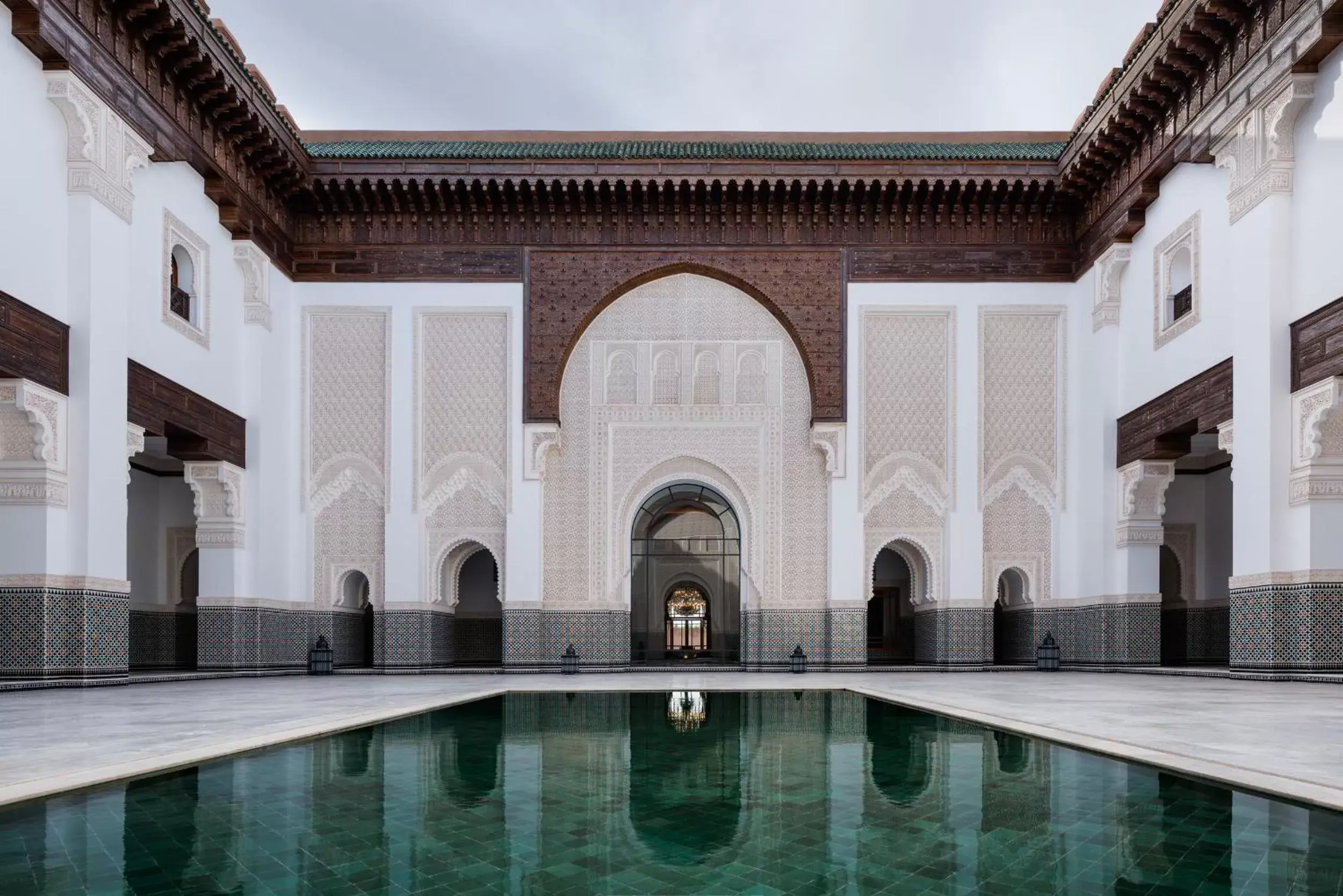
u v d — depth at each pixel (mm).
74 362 5367
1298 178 5574
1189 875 1605
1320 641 5383
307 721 3537
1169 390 7047
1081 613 8156
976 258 8562
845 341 8453
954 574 8281
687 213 8531
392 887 1569
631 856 1770
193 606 9297
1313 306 5422
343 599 8391
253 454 7824
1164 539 8672
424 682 6461
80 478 5363
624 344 8578
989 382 8516
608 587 8367
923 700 4508
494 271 8492
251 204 7645
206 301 7137
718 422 8500
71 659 5344
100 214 5504
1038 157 8328
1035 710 3930
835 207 8516
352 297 8469
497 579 9148
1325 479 5398
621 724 3768
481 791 2342
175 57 6223
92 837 1858
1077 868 1658
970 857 1736
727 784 2430
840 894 1537
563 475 8477
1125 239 7688
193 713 3850
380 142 9148
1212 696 4672
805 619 8312
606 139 9312
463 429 8391
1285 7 5441
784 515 8430
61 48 5121
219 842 1841
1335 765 2414
